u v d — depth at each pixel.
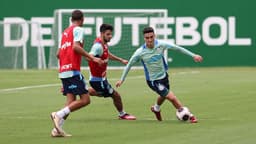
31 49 92.56
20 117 41.69
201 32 92.38
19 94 56.62
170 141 31.75
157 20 92.62
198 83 65.69
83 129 36.25
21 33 92.25
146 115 42.41
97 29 92.56
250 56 92.75
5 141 32.41
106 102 49.50
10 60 92.25
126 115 40.59
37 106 48.03
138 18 92.81
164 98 38.97
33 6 93.19
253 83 65.00
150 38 38.44
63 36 34.50
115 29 92.81
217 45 92.56
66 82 34.28
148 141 31.86
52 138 33.16
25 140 32.66
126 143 31.42
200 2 92.25
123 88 61.06
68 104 34.41
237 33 92.56
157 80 38.69
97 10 92.81
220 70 86.31
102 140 32.38
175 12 92.56
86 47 92.19
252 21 92.38
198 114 42.09
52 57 92.44
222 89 58.94
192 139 32.19
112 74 80.69
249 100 50.03
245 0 92.25
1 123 38.91
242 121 38.56
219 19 92.38
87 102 34.25
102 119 40.50
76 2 93.00
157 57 38.56
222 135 33.28
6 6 93.19
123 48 92.88
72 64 34.06
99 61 33.75
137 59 38.94
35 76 77.19
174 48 38.69
